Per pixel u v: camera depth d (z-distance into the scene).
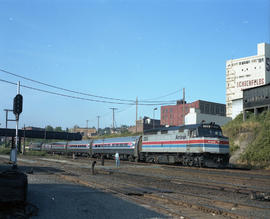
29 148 95.50
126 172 24.27
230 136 41.34
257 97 43.03
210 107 127.62
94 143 54.91
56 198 11.95
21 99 17.14
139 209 10.08
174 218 8.85
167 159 33.56
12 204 9.48
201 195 13.05
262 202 11.68
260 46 119.44
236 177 19.34
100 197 12.41
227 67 129.12
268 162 29.84
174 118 126.12
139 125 120.88
